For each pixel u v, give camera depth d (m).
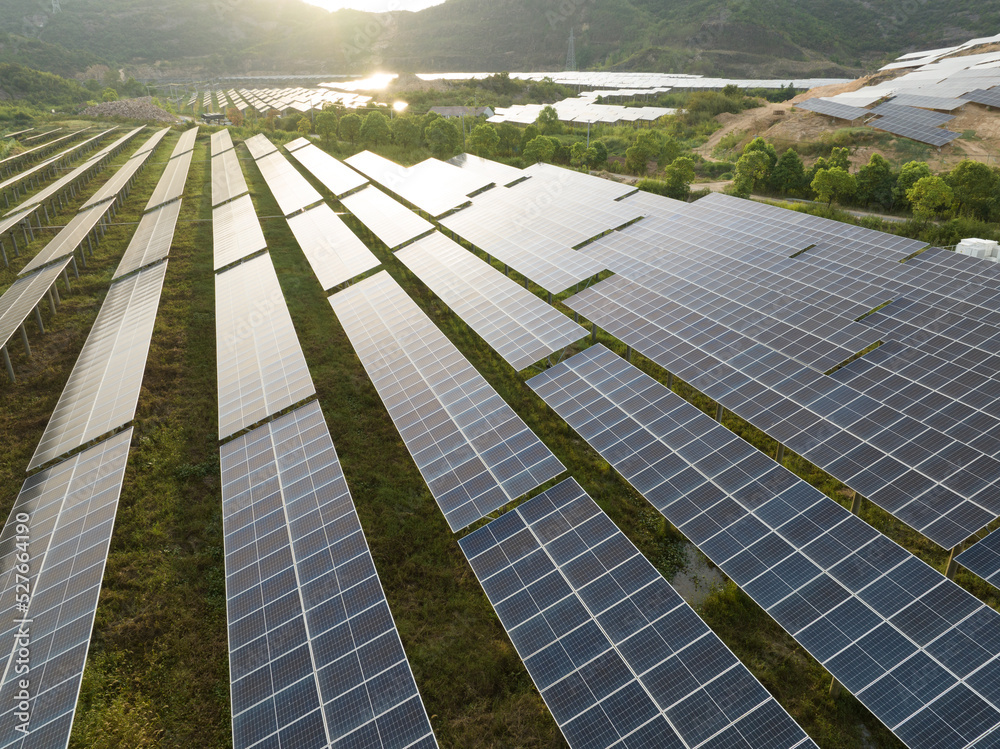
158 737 16.31
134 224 54.22
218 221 52.00
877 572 15.58
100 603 19.70
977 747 11.95
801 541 16.92
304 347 34.25
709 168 69.88
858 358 25.41
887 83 84.06
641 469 20.98
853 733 15.38
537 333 30.05
